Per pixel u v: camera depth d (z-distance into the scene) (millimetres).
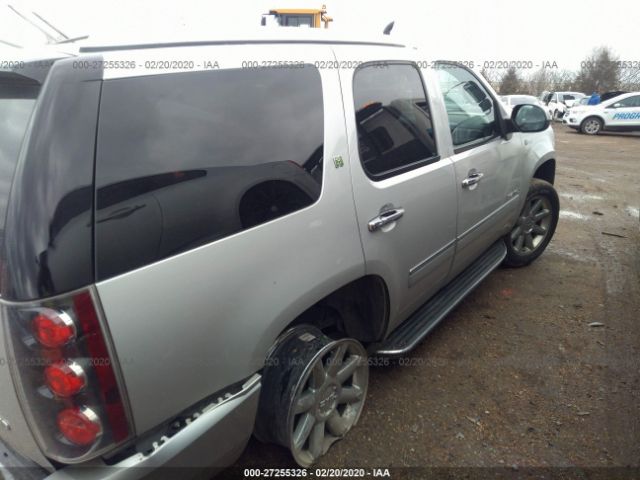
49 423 1271
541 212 4203
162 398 1370
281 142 1694
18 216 1169
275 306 1622
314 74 1889
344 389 2211
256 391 1646
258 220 1567
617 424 2375
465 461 2164
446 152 2660
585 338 3148
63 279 1157
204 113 1501
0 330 1240
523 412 2469
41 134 1196
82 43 1533
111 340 1227
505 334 3211
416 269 2465
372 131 2129
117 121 1295
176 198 1366
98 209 1215
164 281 1315
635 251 4742
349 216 1919
